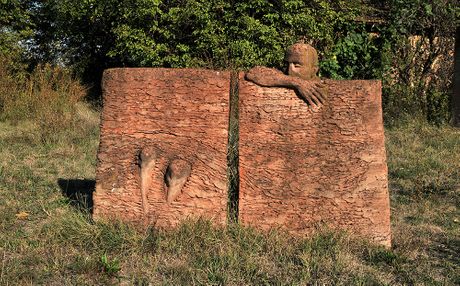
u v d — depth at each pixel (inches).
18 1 659.4
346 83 201.8
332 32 517.7
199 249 183.5
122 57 561.6
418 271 174.4
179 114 202.7
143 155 199.8
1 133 429.7
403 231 214.1
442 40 519.5
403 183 292.8
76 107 527.5
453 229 219.3
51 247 185.6
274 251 184.4
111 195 202.5
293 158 200.7
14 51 615.2
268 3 483.5
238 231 193.0
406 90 494.6
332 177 199.9
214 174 200.5
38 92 544.1
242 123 202.4
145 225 200.4
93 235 189.8
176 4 510.0
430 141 395.2
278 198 199.8
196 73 202.5
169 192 199.5
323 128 201.3
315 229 198.2
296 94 201.8
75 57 738.8
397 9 499.2
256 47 487.8
